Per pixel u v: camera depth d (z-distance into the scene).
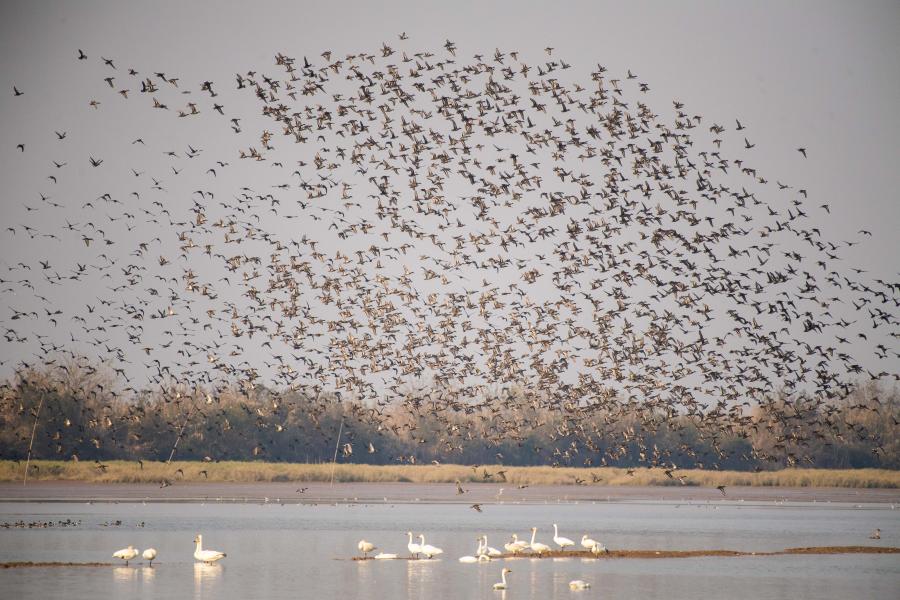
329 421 157.38
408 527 85.62
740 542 75.38
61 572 57.72
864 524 91.00
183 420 144.88
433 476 144.88
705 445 144.62
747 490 137.38
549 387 83.38
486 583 55.12
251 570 59.22
